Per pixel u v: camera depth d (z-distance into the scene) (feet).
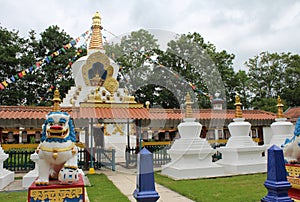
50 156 17.69
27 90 109.19
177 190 27.84
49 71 108.37
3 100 103.76
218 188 28.68
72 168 18.22
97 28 63.67
